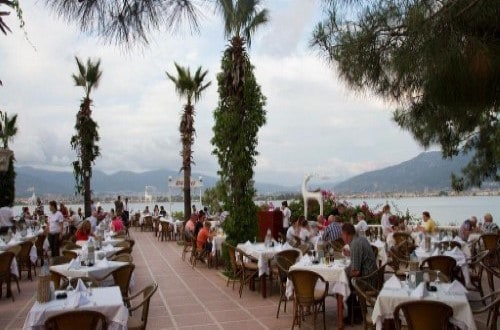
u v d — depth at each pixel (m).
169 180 28.88
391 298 5.24
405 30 3.83
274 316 7.79
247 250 9.88
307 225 12.60
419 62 3.70
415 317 4.72
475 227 14.09
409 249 10.48
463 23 3.61
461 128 6.20
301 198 20.06
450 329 5.20
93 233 13.86
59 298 5.32
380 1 3.76
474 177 12.62
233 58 11.39
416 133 7.39
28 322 4.79
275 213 14.41
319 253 7.80
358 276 6.86
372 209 19.42
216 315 7.91
